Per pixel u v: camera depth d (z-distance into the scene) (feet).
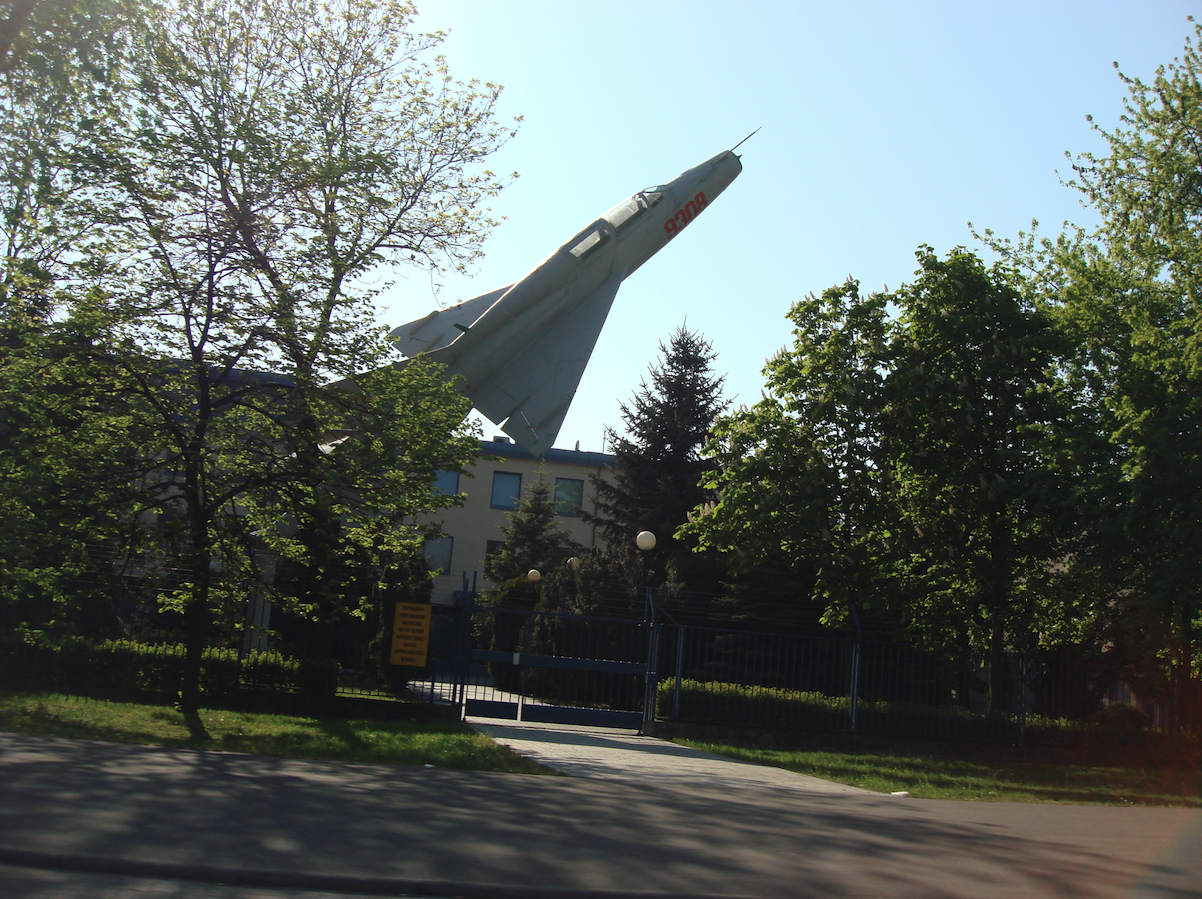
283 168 52.54
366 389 55.72
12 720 41.73
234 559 55.62
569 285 107.76
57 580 53.93
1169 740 65.10
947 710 65.67
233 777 30.45
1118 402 66.33
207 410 52.70
